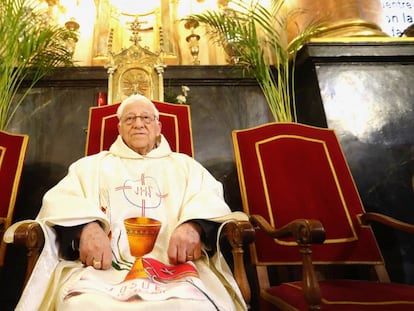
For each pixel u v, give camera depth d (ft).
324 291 4.57
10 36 8.37
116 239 4.86
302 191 6.54
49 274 4.06
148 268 4.19
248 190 6.54
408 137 8.45
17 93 8.87
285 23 10.78
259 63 9.09
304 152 7.01
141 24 11.90
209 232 4.76
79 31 11.26
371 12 11.22
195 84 9.51
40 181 8.16
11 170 6.73
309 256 4.00
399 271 7.23
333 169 6.90
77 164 5.71
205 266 4.52
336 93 8.79
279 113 8.68
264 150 6.98
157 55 9.09
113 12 11.74
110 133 7.44
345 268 7.48
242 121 9.29
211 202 5.05
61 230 4.40
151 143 6.31
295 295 4.60
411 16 13.28
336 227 6.23
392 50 9.14
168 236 5.04
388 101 8.79
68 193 5.08
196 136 8.98
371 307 3.94
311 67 9.17
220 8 12.07
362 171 8.03
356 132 8.39
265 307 5.35
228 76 9.53
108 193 5.34
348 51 9.05
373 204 7.77
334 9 10.24
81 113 8.93
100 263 4.14
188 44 11.48
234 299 4.30
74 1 11.96
